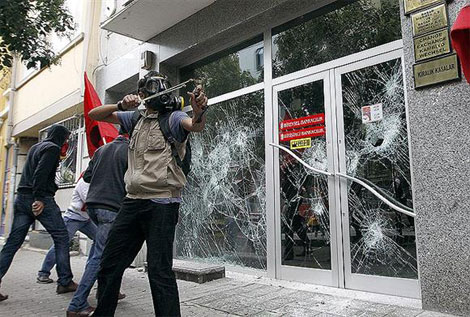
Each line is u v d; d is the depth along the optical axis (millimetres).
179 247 6438
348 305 3650
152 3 5777
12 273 6133
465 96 3213
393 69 4070
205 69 6430
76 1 9352
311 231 4578
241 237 5488
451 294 3166
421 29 3500
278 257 4859
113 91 8133
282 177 4941
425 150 3391
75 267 6539
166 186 2543
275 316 3461
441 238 3244
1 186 12641
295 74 4945
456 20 3029
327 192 4457
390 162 4004
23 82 11727
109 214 3770
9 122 12258
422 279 3338
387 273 3934
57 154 4477
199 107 2371
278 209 4918
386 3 4266
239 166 5633
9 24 5426
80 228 4996
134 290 4746
